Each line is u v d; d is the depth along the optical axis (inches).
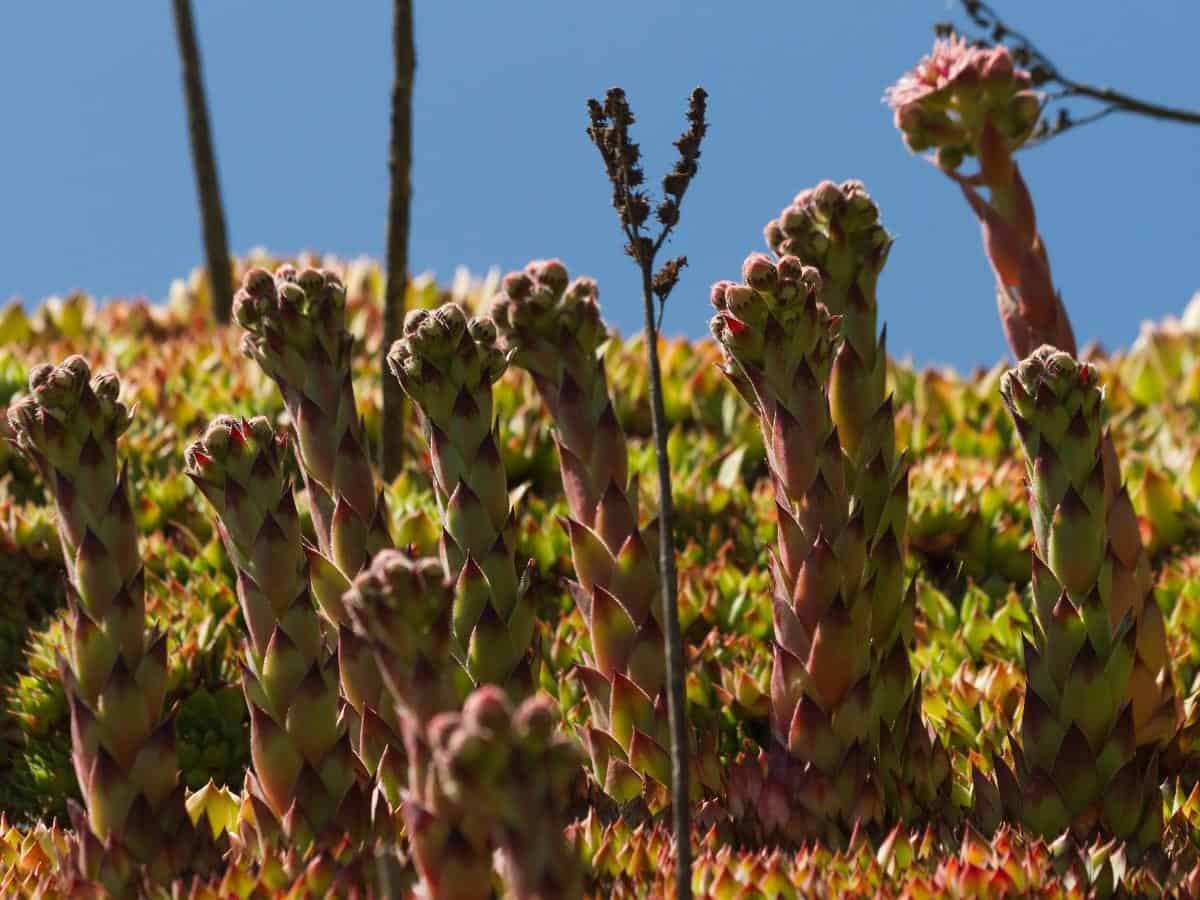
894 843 167.3
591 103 145.6
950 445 368.2
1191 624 255.8
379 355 374.6
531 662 173.3
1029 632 255.6
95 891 152.9
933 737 209.6
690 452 346.0
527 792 103.1
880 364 181.9
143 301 496.1
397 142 327.6
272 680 162.2
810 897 158.2
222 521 165.6
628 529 179.2
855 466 179.9
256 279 181.0
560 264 178.1
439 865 111.4
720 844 174.2
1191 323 464.8
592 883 160.2
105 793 153.2
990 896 158.9
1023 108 211.9
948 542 300.7
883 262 181.5
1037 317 211.6
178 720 252.4
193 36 449.7
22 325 454.0
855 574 172.4
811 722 171.5
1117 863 168.9
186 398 360.8
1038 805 175.9
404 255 326.6
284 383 181.8
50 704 253.4
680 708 134.3
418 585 117.8
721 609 274.4
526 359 178.5
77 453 152.8
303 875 152.9
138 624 155.0
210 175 454.9
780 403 168.7
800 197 183.2
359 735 174.9
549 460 335.6
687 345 398.0
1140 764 196.2
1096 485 175.0
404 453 337.7
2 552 294.5
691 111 146.0
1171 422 382.9
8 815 250.7
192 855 157.9
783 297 165.8
